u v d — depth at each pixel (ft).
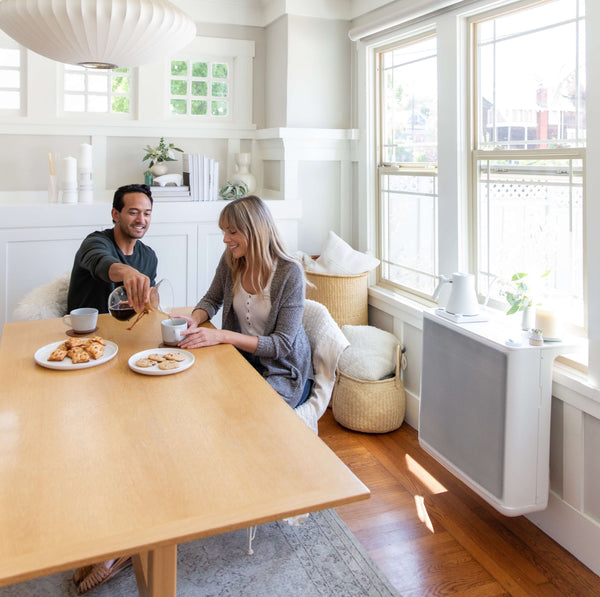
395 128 11.88
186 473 3.97
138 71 12.97
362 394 10.71
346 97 13.12
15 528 3.35
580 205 7.59
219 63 13.80
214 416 4.89
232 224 7.37
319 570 7.11
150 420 4.80
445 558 7.38
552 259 8.09
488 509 8.47
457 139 9.61
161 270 12.18
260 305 7.59
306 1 12.38
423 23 10.22
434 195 10.67
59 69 12.44
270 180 13.79
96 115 12.94
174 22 5.84
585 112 7.27
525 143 8.52
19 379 5.69
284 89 12.75
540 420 7.36
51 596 6.63
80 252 8.40
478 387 7.76
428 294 11.00
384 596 6.67
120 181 13.20
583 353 7.59
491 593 6.76
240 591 6.75
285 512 3.56
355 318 12.03
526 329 7.73
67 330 7.28
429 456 10.04
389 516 8.27
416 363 11.09
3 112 12.24
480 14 9.15
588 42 6.77
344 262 11.96
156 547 3.28
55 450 4.27
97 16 5.38
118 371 5.94
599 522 7.16
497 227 9.20
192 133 13.52
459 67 9.48
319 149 12.94
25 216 11.05
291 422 4.79
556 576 7.08
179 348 6.70
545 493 7.52
